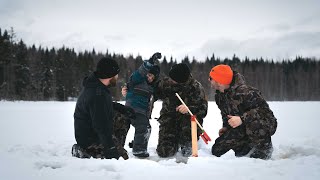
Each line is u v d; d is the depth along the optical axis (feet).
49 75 178.81
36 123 30.48
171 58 263.90
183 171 10.30
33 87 164.45
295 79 261.24
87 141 12.82
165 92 16.65
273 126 14.02
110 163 10.84
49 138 20.40
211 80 15.11
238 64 271.69
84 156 12.92
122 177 9.77
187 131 16.21
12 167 10.68
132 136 22.31
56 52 207.62
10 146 15.78
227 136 14.82
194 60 275.80
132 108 15.81
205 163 11.25
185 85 16.49
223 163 11.23
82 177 9.80
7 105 73.46
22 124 29.45
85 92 12.51
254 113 13.89
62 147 16.20
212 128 26.76
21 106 67.97
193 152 13.71
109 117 12.40
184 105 15.14
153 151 17.13
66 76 185.57
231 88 14.64
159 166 10.93
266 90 248.73
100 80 12.84
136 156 15.67
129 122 15.99
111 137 12.33
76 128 12.87
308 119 35.27
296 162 11.39
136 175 9.95
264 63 295.48
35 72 174.91
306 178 9.64
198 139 16.62
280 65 290.97
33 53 196.34
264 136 13.88
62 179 9.65
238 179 9.63
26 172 10.23
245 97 14.21
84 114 12.62
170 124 16.40
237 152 14.96
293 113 46.19
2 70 152.56
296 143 16.69
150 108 16.53
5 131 24.35
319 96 244.42
